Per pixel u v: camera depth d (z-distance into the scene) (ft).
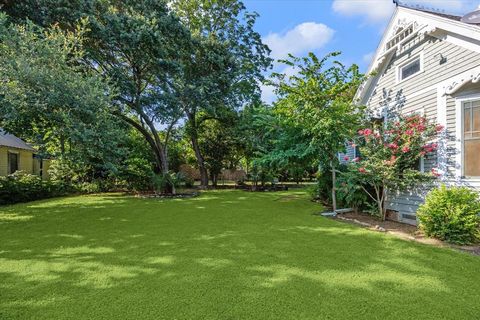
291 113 23.53
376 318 7.59
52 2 27.55
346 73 22.44
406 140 18.76
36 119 22.30
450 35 17.72
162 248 13.84
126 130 35.45
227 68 42.16
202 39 40.45
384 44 24.12
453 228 14.39
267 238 15.55
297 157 26.30
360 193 22.49
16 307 8.21
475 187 16.34
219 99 41.50
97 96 23.24
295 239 15.29
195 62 39.99
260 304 8.36
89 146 23.77
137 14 33.01
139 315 7.81
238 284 9.70
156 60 33.58
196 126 56.80
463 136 17.07
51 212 24.80
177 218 21.68
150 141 41.70
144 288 9.42
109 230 17.76
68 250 13.62
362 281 9.87
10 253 13.20
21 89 19.84
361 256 12.42
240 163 67.10
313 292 9.07
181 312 7.95
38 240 15.47
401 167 19.94
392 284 9.61
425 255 12.51
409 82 21.49
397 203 20.97
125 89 33.35
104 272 10.82
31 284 9.75
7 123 22.43
